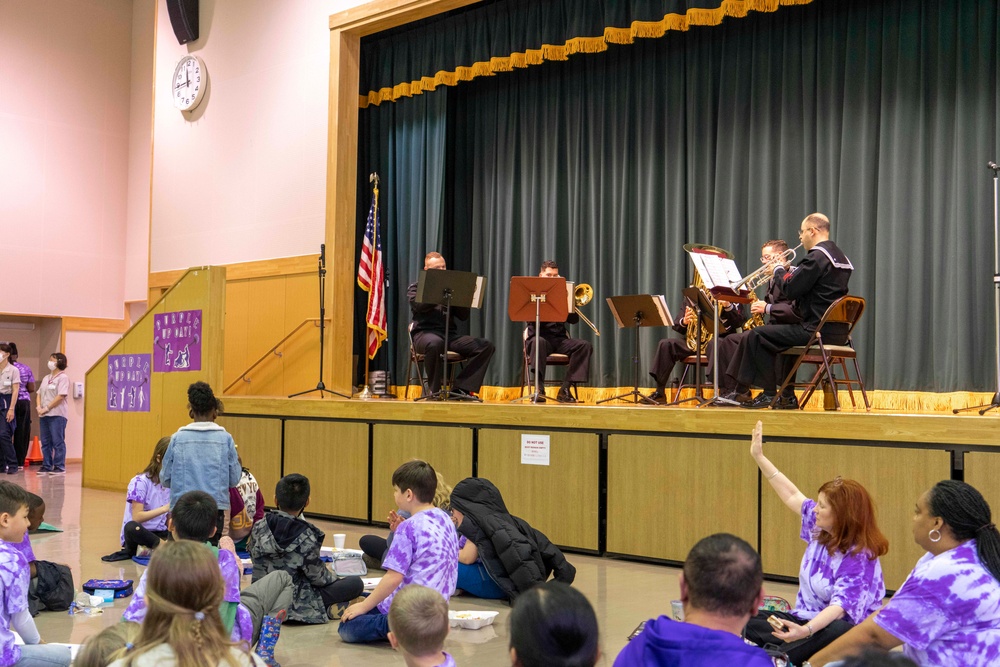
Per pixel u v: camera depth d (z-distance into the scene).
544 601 1.88
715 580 2.17
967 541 2.92
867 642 2.92
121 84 15.58
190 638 2.08
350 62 11.16
